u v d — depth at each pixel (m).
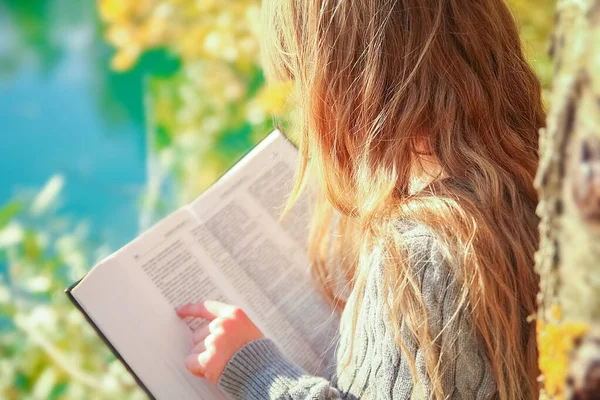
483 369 0.93
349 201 1.08
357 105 1.04
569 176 0.53
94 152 3.39
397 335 0.91
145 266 1.16
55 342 2.05
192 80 2.88
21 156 3.39
